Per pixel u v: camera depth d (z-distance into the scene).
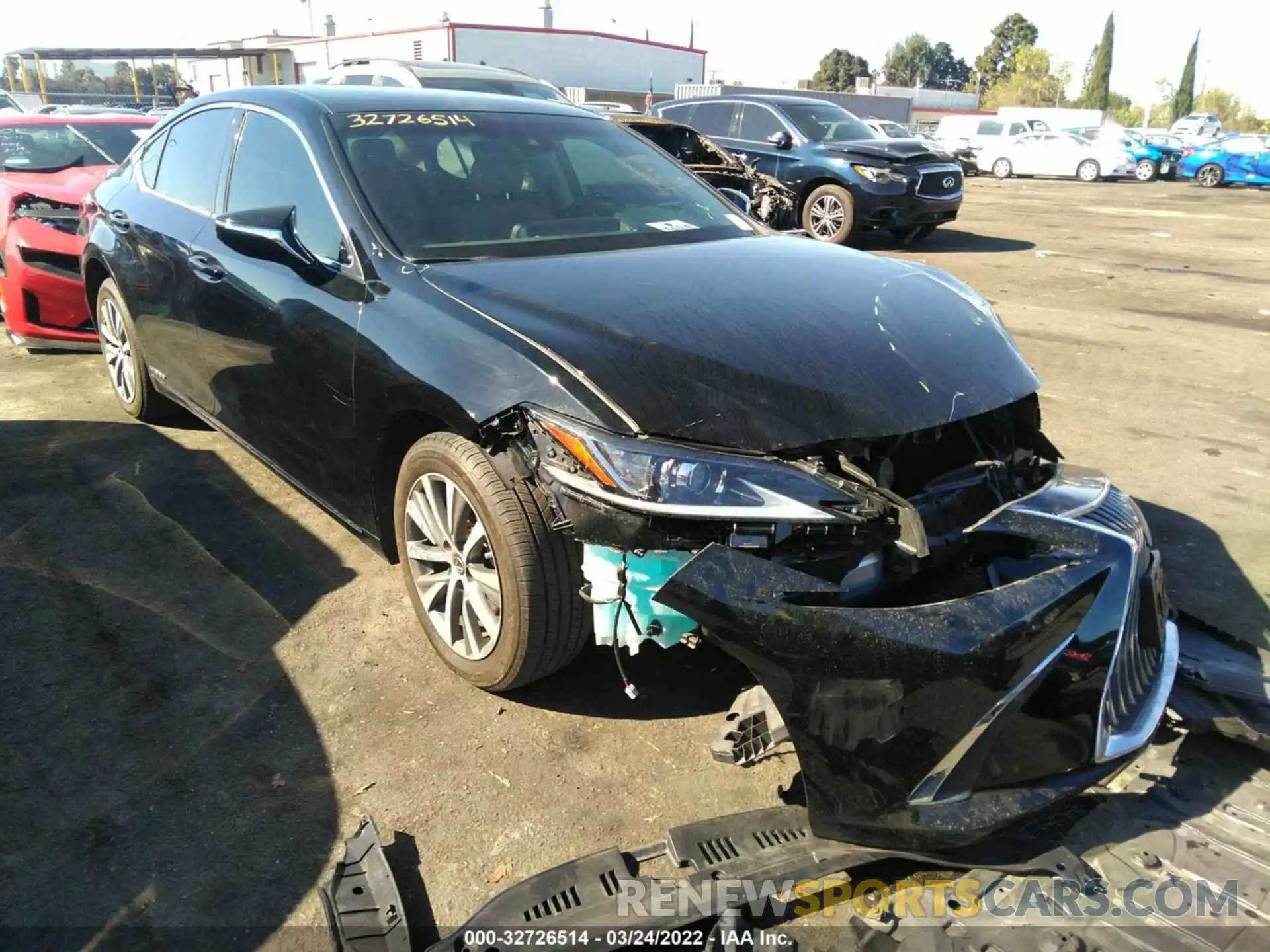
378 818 2.34
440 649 2.83
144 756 2.52
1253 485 4.41
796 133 11.82
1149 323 7.68
